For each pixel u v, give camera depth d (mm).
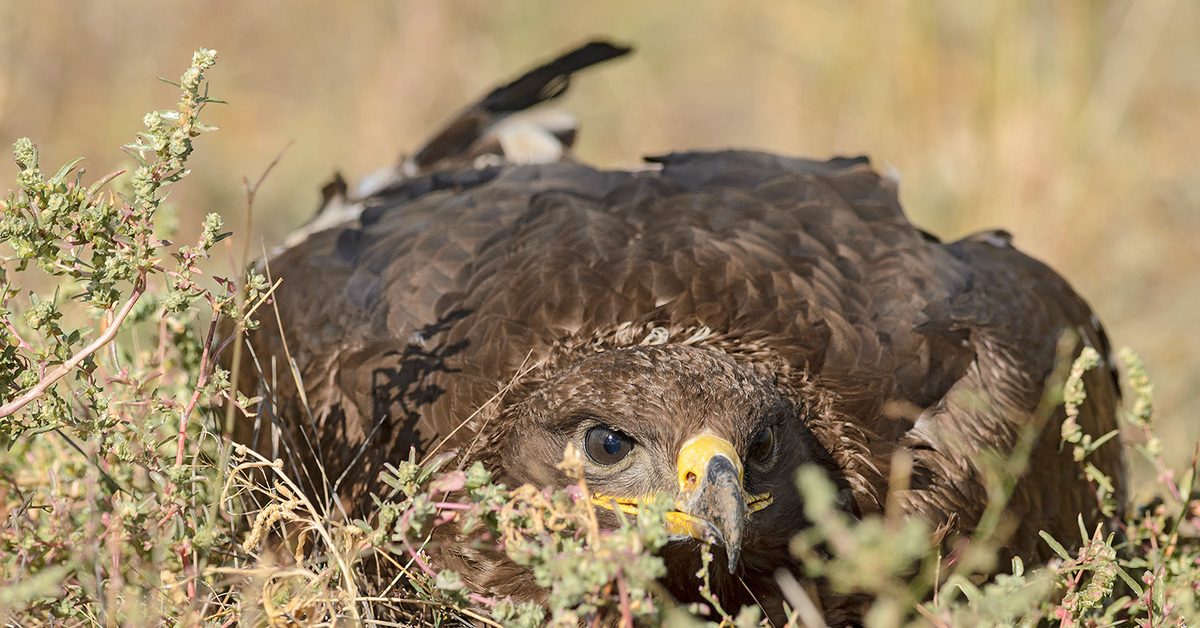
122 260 7387
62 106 16781
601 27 19578
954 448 8977
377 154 17422
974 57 16844
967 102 16703
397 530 7043
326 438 9062
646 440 8047
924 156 16750
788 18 18641
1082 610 7723
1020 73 16188
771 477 8328
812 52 18281
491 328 9070
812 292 9281
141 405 7965
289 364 9492
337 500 8133
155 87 17453
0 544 7695
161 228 9086
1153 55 17391
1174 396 12836
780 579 8180
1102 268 15133
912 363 9133
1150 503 9719
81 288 9047
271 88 18688
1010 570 8938
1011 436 9164
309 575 7168
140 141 7414
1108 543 7891
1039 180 15758
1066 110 15969
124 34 17906
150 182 7324
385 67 18062
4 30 16266
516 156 13258
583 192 10617
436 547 8617
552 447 8359
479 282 9453
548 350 8898
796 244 9664
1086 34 16219
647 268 9203
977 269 10227
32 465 8594
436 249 9812
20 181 7309
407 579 8266
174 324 8758
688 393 7980
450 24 18391
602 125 19172
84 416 8289
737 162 11062
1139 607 8109
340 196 12961
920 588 7699
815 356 8984
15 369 7680
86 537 7535
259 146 17734
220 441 8086
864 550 5711
